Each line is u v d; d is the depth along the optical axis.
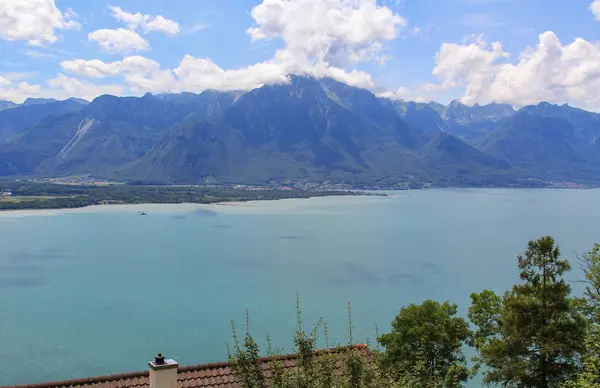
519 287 37.25
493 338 42.53
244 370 21.62
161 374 20.38
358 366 20.89
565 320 34.72
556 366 34.41
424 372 36.44
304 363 21.27
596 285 34.50
